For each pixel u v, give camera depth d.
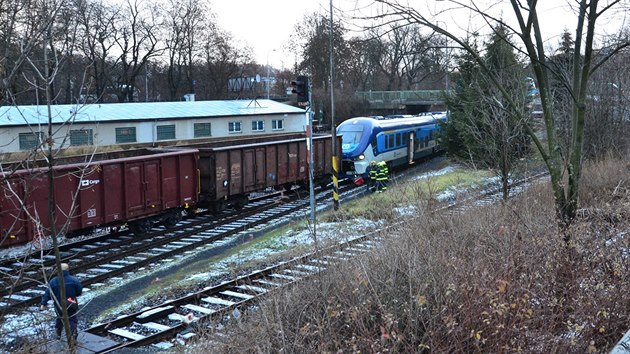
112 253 15.19
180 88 63.69
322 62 56.75
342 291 6.82
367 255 8.05
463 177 22.05
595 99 22.08
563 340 5.70
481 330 5.52
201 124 36.03
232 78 67.62
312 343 6.16
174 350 8.00
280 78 74.00
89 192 15.66
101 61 47.69
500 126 15.07
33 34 6.71
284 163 23.89
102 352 8.59
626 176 15.56
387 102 56.38
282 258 13.02
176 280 12.73
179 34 55.72
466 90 20.30
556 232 7.64
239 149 21.39
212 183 20.30
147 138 32.34
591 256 7.06
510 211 9.84
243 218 20.30
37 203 14.11
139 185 17.27
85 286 12.65
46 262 14.18
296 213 20.66
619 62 22.11
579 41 8.35
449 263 6.68
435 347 5.45
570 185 8.36
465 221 9.30
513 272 6.48
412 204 11.94
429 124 34.75
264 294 8.00
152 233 17.66
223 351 7.11
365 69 64.12
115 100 58.62
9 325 9.67
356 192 24.80
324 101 55.72
